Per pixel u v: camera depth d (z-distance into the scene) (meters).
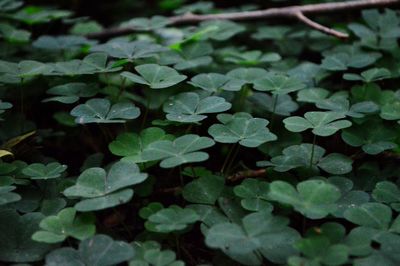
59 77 0.62
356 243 0.45
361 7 0.67
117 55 0.59
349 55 0.67
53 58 0.67
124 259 0.44
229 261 0.47
